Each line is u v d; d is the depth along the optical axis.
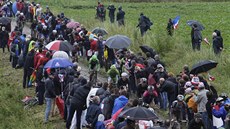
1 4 56.75
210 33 48.25
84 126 24.34
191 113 23.08
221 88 29.78
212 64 24.95
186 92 23.42
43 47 33.03
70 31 38.75
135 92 28.62
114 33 43.19
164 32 46.06
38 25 41.19
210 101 21.77
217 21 55.19
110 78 27.84
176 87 25.05
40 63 29.23
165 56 37.53
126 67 28.84
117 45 30.23
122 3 74.00
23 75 35.66
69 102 24.41
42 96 29.59
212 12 62.78
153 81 26.62
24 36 37.72
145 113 18.38
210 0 74.81
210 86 24.31
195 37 36.81
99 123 21.02
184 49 37.84
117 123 19.48
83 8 69.12
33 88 33.03
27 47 35.50
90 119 21.19
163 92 25.91
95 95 22.67
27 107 29.78
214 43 34.53
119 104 21.56
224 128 20.75
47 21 42.66
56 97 26.45
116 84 26.33
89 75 30.97
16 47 37.78
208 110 21.70
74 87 24.05
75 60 32.28
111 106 22.44
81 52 37.78
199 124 20.53
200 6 68.88
